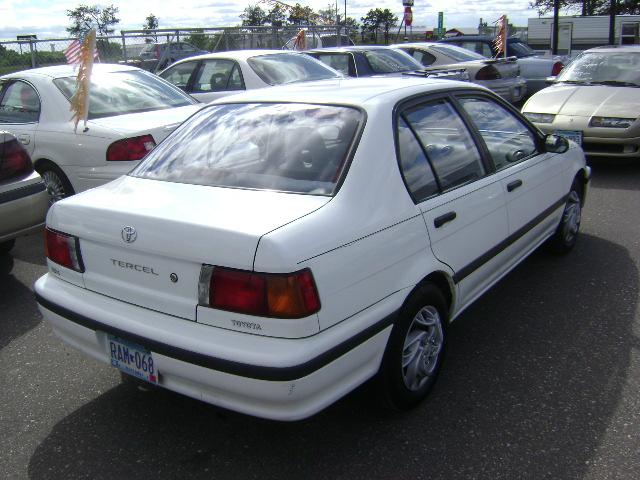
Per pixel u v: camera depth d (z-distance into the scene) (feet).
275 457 9.27
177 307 8.37
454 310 10.98
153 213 8.63
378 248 8.81
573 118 26.08
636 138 25.16
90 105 20.21
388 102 10.30
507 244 12.59
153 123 19.40
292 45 51.78
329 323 8.08
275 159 9.78
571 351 11.98
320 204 8.61
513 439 9.42
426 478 8.70
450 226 10.37
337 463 9.08
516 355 11.91
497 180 12.12
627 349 11.96
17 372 11.92
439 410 10.23
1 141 15.97
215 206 8.71
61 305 9.59
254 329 7.81
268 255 7.61
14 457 9.45
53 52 44.39
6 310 14.94
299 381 7.72
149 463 9.24
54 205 9.96
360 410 10.29
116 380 11.55
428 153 10.52
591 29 97.60
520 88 43.32
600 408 10.10
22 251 19.36
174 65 30.01
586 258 16.81
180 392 8.64
